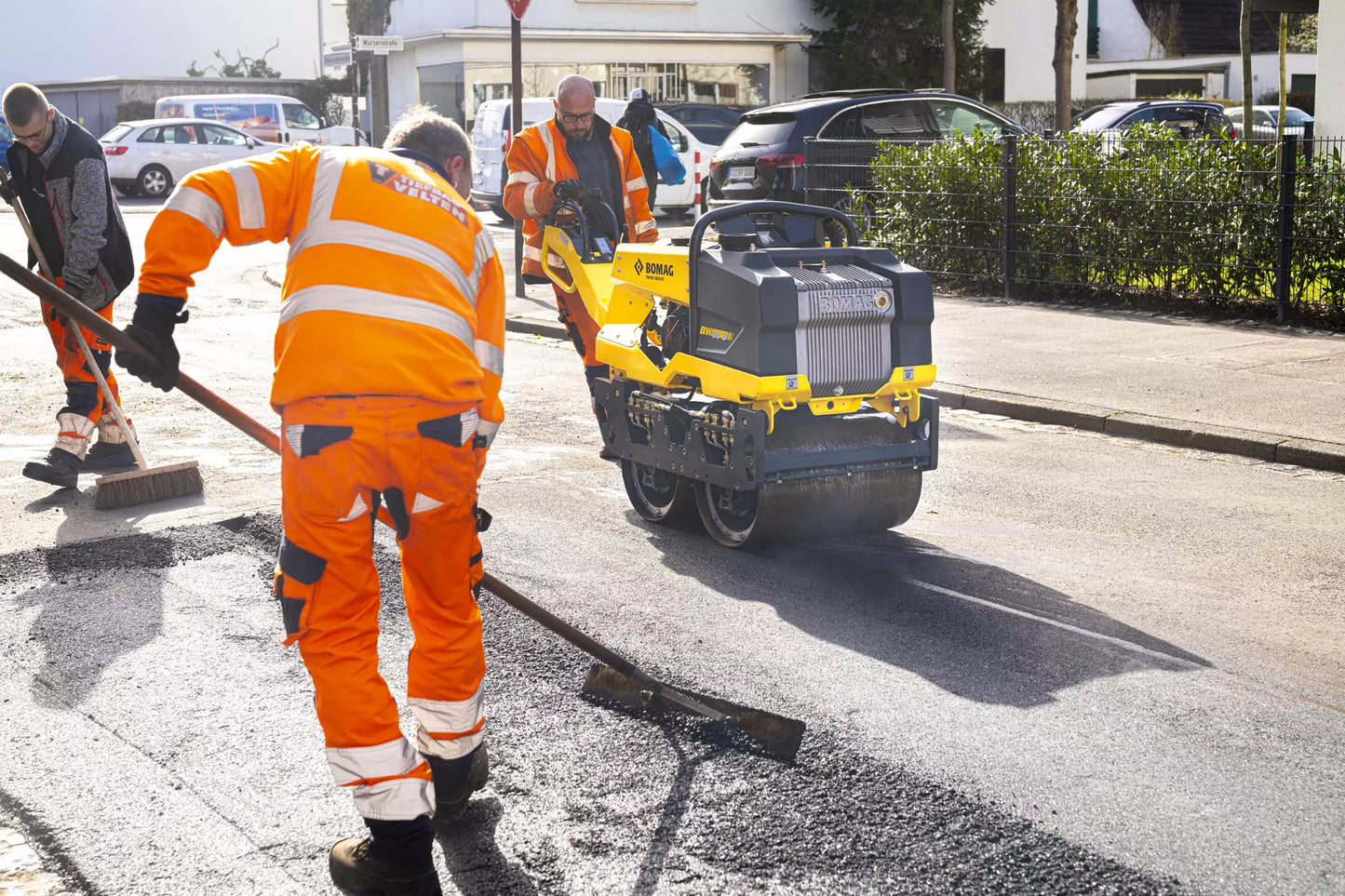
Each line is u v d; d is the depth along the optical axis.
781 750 3.75
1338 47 13.84
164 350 3.07
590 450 7.61
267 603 5.12
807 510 5.66
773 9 32.16
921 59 31.70
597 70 30.53
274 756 3.85
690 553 5.77
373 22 32.94
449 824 3.41
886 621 4.92
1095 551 5.73
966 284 13.60
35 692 4.30
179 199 2.97
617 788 3.62
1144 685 4.32
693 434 5.71
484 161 21.72
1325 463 7.07
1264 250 11.25
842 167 15.18
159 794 3.62
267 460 7.39
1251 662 4.51
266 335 11.68
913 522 6.20
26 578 5.39
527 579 5.40
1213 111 21.50
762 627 4.86
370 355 2.94
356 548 3.03
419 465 3.02
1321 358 9.55
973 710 4.13
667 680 4.35
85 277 6.70
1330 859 3.26
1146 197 11.98
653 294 6.02
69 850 3.32
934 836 3.35
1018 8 34.41
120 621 4.93
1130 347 10.20
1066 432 8.03
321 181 3.06
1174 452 7.49
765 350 5.32
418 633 3.30
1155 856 3.27
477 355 3.25
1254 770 3.73
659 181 8.38
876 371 5.55
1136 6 45.31
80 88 40.84
